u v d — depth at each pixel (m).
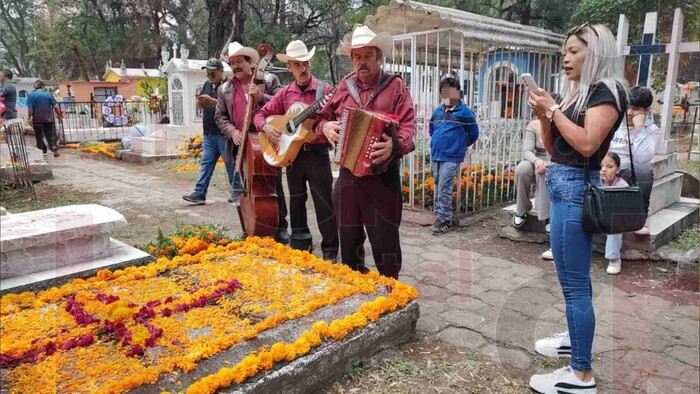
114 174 9.04
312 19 17.83
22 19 27.59
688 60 5.59
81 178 8.66
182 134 10.97
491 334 3.18
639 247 4.39
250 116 4.31
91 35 15.45
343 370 2.69
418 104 6.14
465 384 2.66
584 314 2.40
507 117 6.46
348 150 2.92
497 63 6.29
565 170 2.36
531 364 2.85
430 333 3.21
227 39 10.95
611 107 2.17
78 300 3.02
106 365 2.34
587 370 2.45
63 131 12.38
